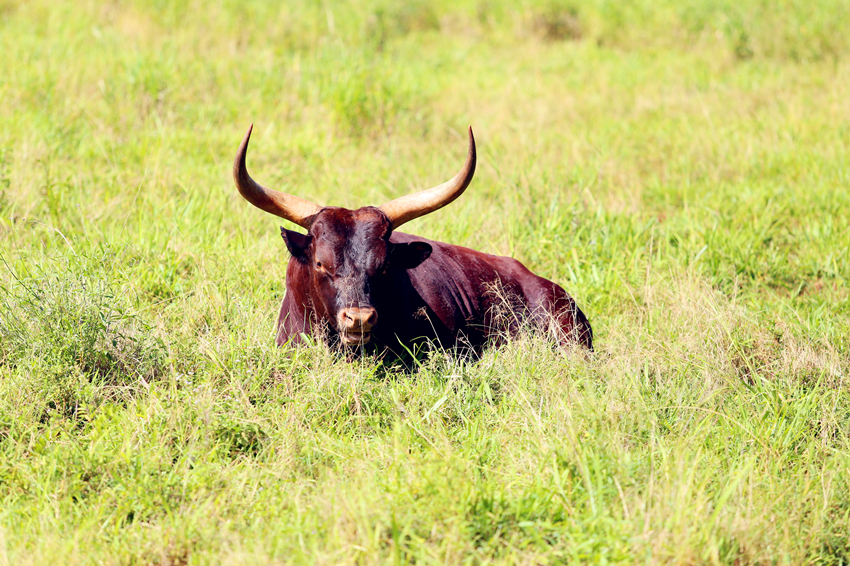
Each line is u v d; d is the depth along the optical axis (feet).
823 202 103.50
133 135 109.29
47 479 47.11
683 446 49.98
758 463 52.90
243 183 61.16
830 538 45.60
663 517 43.27
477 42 201.98
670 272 82.48
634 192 107.34
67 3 168.55
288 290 65.72
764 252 92.58
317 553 40.01
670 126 134.41
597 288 81.35
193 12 168.35
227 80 132.05
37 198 86.38
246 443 52.34
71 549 41.57
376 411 56.90
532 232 90.17
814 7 186.09
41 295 60.03
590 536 41.93
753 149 120.98
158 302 71.10
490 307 71.61
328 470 49.42
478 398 58.23
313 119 122.93
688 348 65.92
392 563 39.99
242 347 59.98
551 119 138.41
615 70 171.32
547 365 61.26
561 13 208.64
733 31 181.68
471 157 62.03
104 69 127.85
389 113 124.67
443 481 44.80
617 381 58.29
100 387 56.08
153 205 88.58
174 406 53.57
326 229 58.65
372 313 56.24
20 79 120.57
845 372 64.85
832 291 83.71
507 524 43.14
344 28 175.94
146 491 46.52
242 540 42.80
